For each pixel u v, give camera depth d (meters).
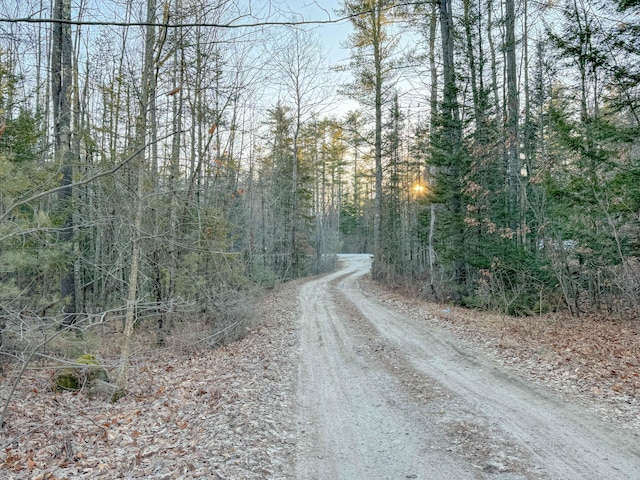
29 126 9.05
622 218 12.15
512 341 9.64
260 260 26.98
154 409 6.77
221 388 7.39
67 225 9.80
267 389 7.24
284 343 10.99
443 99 17.30
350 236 68.81
